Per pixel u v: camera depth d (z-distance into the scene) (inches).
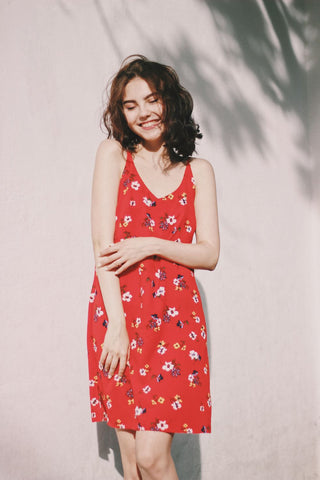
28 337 90.7
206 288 116.9
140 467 74.1
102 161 80.7
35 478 89.2
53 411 92.0
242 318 122.3
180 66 117.3
